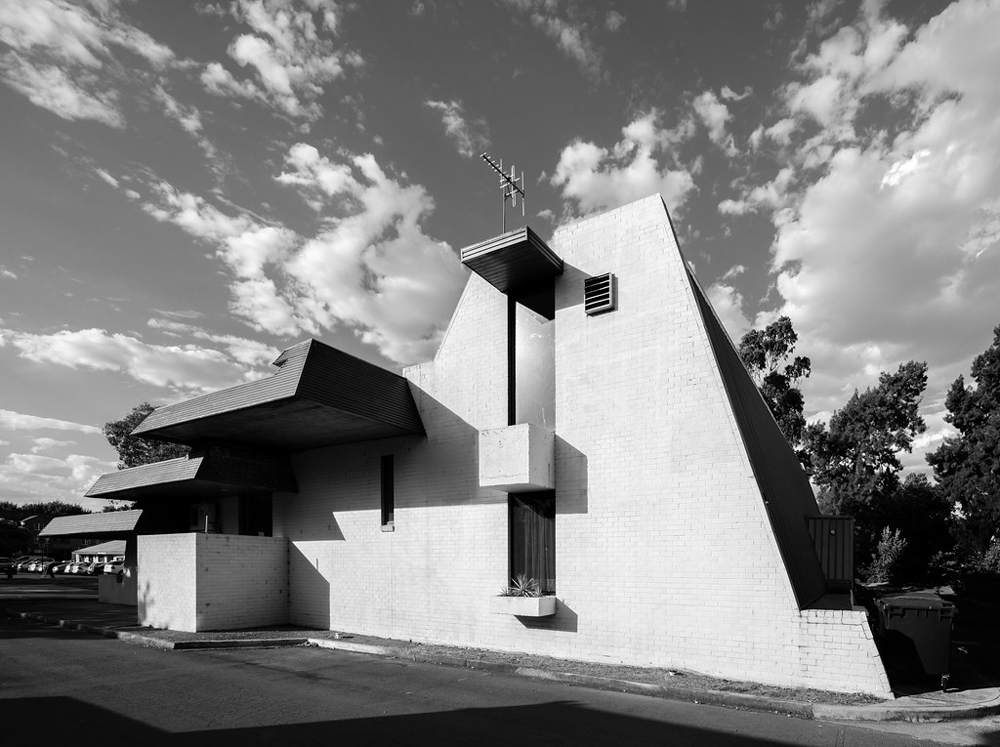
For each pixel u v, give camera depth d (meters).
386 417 13.04
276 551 15.52
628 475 10.63
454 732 6.95
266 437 14.59
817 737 6.79
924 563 32.31
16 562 57.72
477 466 12.74
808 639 8.59
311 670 10.34
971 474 34.78
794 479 18.34
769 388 32.81
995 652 11.94
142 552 15.50
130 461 45.69
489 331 13.16
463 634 12.26
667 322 10.66
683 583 9.78
